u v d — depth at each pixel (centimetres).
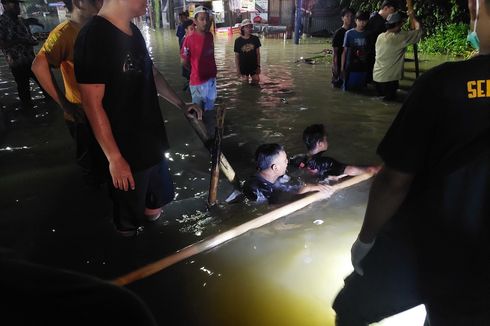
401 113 138
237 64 853
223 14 2055
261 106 688
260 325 233
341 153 485
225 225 341
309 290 260
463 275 144
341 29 795
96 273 282
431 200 142
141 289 262
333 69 823
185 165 459
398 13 680
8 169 450
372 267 178
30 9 3994
